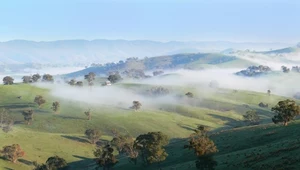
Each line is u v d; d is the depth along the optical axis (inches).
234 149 3860.7
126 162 4756.4
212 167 2817.4
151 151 4062.5
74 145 6432.1
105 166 4416.8
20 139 6161.4
